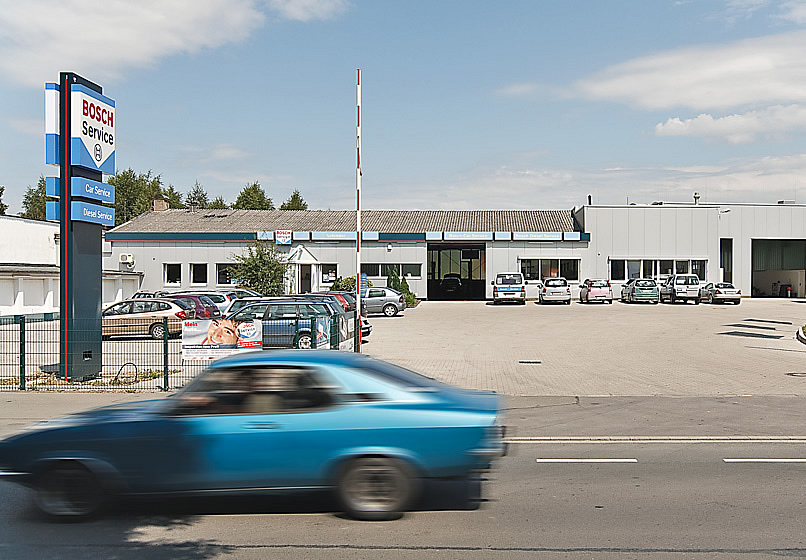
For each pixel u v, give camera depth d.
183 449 6.22
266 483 6.23
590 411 11.88
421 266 49.75
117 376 14.81
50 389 14.10
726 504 6.71
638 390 14.04
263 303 20.84
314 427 6.22
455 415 6.29
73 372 14.59
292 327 14.59
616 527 6.04
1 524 6.20
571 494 7.07
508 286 45.12
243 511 6.55
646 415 11.52
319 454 6.20
